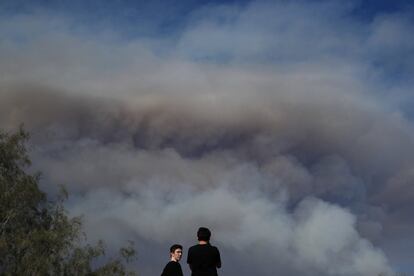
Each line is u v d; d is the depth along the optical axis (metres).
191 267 13.05
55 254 47.56
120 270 49.34
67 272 47.66
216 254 13.05
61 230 49.06
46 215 50.84
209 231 13.30
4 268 46.03
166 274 14.34
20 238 46.84
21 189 49.81
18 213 49.22
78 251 48.72
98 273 48.69
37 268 45.81
